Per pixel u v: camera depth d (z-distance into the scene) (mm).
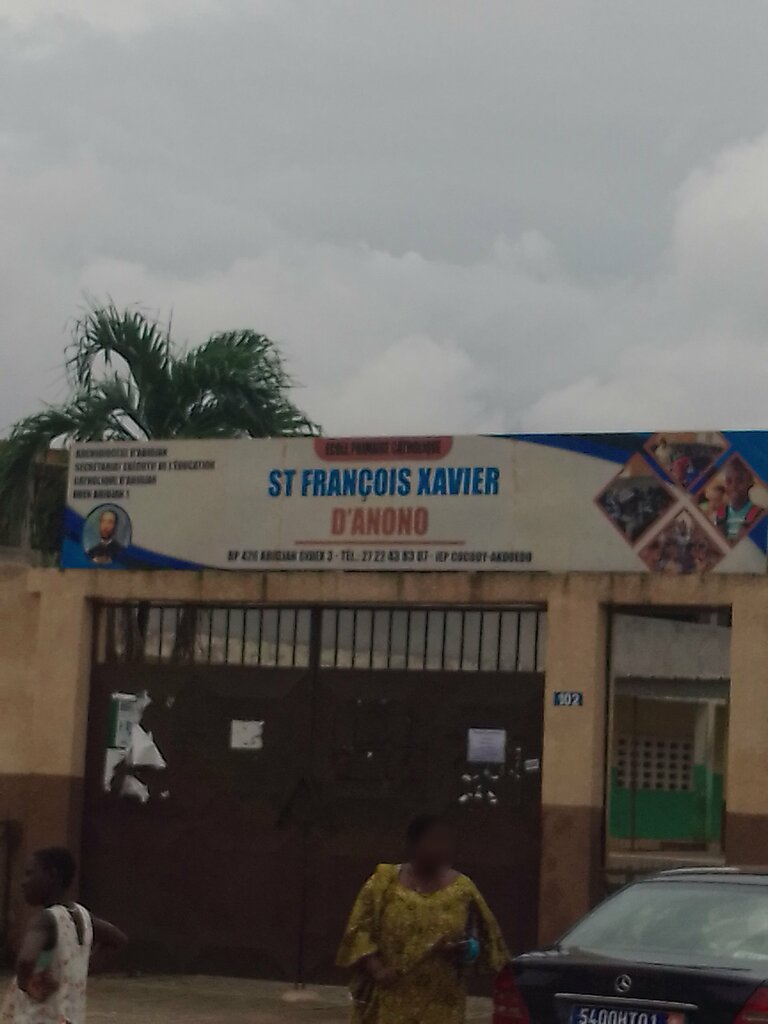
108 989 14391
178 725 15328
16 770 15711
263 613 15211
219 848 15102
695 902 8383
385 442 14609
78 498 15656
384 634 14758
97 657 15664
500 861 14109
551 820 13703
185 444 15289
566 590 13836
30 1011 7391
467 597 14148
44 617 15609
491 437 14250
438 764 14438
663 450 13711
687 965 7848
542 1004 8031
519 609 14266
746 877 8453
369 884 7836
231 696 15188
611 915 8562
